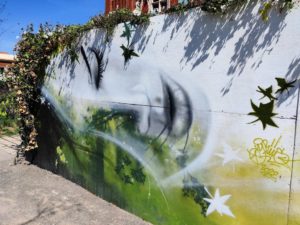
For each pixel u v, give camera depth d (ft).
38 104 21.75
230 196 10.96
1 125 35.19
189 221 12.47
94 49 16.70
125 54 14.87
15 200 16.53
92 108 17.07
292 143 9.32
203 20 11.60
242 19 10.46
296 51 9.21
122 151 15.40
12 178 19.79
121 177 15.57
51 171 21.09
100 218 14.73
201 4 11.53
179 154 12.67
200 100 11.77
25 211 15.34
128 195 15.26
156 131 13.60
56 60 19.81
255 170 10.22
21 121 22.97
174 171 12.93
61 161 20.07
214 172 11.42
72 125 18.71
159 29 13.28
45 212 15.26
